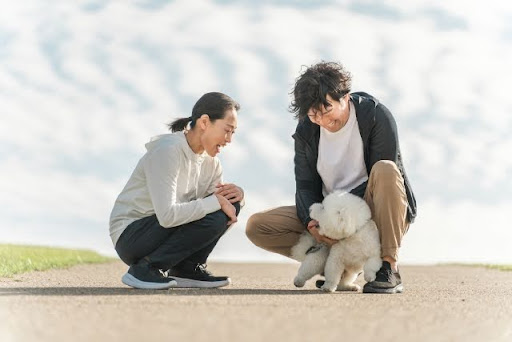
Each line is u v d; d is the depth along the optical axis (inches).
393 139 270.5
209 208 254.1
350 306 212.5
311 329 164.7
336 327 169.3
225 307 201.0
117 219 262.7
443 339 159.2
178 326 164.4
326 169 278.7
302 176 285.1
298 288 285.6
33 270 357.1
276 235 287.7
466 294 267.1
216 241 277.9
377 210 261.9
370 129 270.2
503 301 241.6
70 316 178.4
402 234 267.6
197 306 201.9
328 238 266.5
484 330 173.8
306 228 277.1
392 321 182.7
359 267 268.1
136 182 262.4
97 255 561.6
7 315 179.2
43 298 216.1
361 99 273.4
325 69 260.2
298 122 284.0
